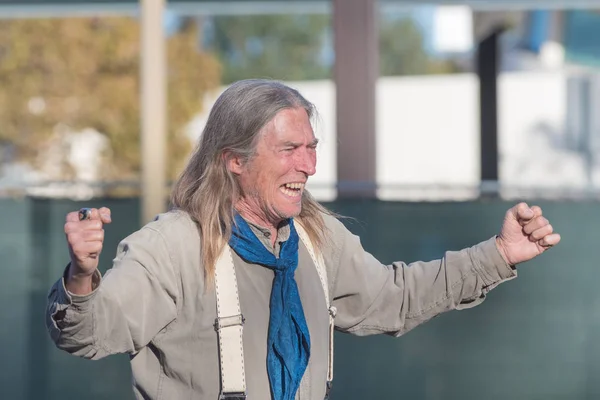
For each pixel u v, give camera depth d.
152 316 4.12
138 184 9.45
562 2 14.85
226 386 4.14
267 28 50.78
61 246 9.12
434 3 14.78
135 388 4.31
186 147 35.25
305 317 4.38
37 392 9.08
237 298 4.21
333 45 10.41
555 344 8.92
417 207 8.95
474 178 30.92
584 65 23.84
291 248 4.36
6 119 33.12
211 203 4.27
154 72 10.37
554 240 4.57
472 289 4.66
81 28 33.12
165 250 4.18
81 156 33.62
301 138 4.29
